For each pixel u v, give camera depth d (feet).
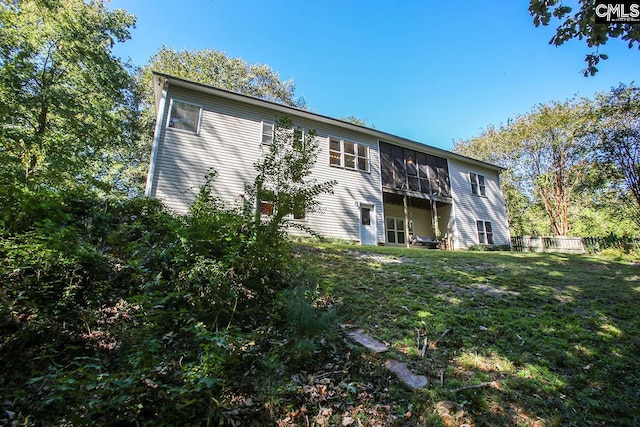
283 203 12.89
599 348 11.13
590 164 62.54
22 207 11.01
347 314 12.36
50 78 41.42
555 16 13.17
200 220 12.56
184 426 5.85
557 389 8.61
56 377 6.15
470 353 10.18
